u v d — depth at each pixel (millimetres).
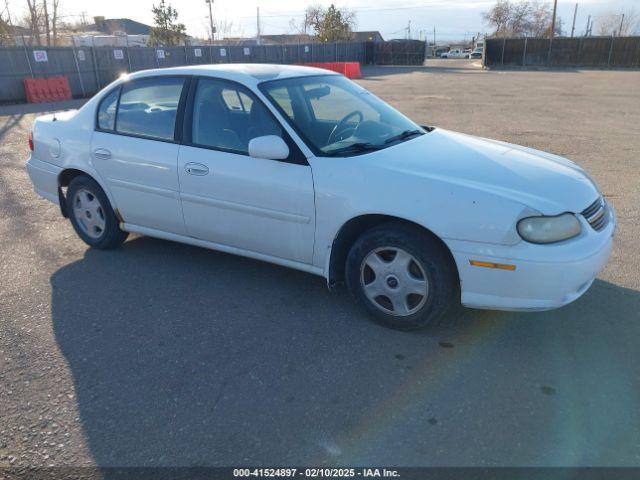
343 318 3676
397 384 2953
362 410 2750
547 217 2982
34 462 2438
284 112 3707
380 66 45375
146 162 4254
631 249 4777
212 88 4004
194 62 27891
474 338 3396
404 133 4125
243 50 31281
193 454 2471
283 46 35094
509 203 2992
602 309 3713
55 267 4594
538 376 2998
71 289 4172
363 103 4422
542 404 2764
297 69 4418
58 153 4848
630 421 2627
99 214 4820
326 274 3641
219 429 2629
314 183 3490
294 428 2629
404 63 46406
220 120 3939
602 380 2953
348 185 3377
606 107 15258
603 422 2625
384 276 3426
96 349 3338
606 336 3387
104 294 4082
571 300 3105
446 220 3084
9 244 5133
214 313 3771
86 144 4633
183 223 4258
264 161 3688
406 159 3502
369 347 3318
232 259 4719
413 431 2590
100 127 4602
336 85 4488
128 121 4438
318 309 3807
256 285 4203
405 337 3424
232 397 2865
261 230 3834
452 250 3094
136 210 4496
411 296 3410
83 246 5074
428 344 3342
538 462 2383
